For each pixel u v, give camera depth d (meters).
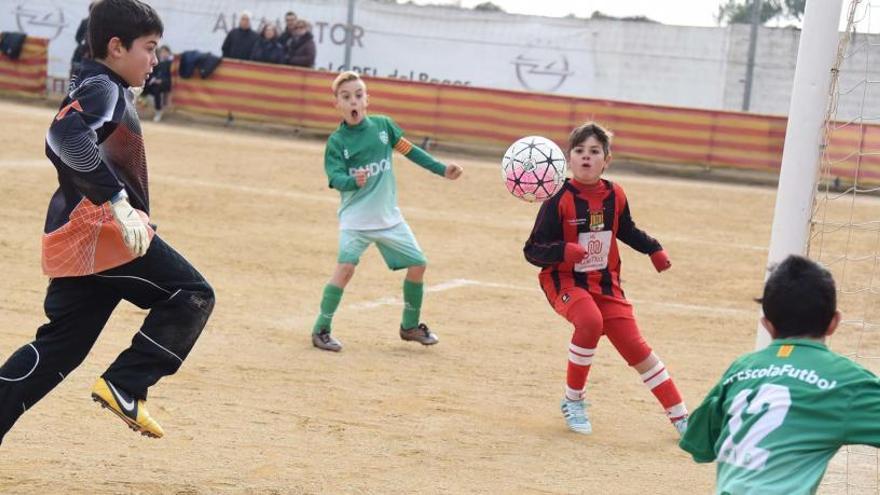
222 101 25.27
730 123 22.61
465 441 6.21
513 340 9.17
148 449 5.64
